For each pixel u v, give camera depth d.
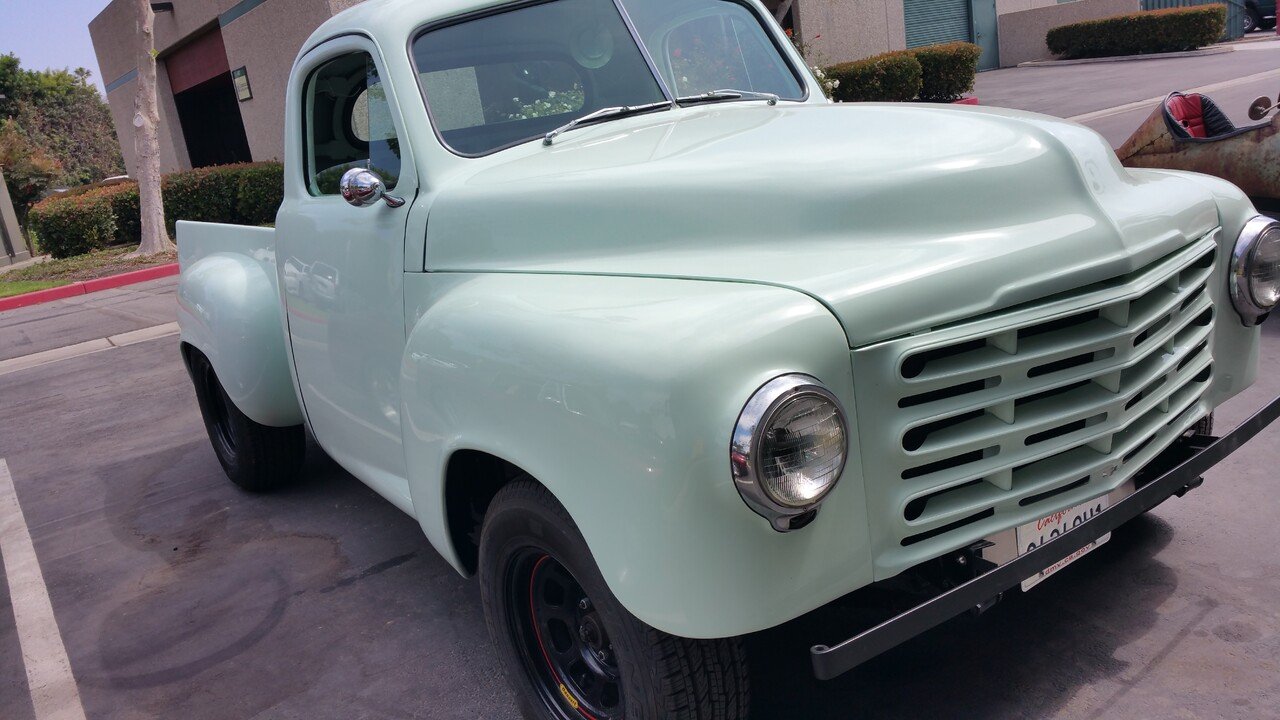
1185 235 2.36
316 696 2.94
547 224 2.48
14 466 5.75
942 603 1.91
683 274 2.14
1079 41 23.97
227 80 23.22
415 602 3.43
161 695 3.06
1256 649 2.54
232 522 4.38
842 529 1.87
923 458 1.92
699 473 1.72
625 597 1.87
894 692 2.54
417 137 2.81
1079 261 2.08
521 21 3.07
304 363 3.63
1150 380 2.21
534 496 2.17
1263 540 3.06
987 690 2.51
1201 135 6.31
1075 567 3.04
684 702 2.03
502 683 2.88
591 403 1.88
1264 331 5.21
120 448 5.82
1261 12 26.61
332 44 3.18
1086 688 2.47
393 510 4.30
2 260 23.17
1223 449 2.45
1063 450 2.07
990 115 2.46
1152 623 2.70
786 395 1.71
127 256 15.66
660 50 3.23
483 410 2.19
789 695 2.57
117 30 25.28
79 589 3.93
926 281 1.92
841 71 16.45
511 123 2.95
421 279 2.75
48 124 55.53
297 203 3.52
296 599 3.57
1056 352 2.02
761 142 2.46
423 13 2.98
